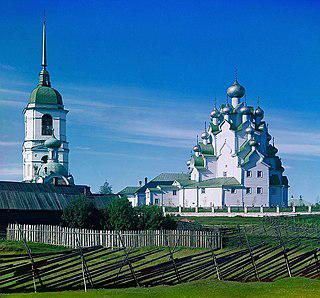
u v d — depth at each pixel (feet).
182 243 203.82
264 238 203.51
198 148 516.73
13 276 111.96
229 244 196.34
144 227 240.94
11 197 275.18
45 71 566.36
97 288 117.08
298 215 363.56
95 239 217.36
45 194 286.25
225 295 108.37
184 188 509.76
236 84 511.81
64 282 116.16
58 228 231.30
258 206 462.19
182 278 125.80
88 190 309.83
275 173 495.41
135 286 120.88
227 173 497.87
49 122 544.21
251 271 132.05
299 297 107.24
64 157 539.29
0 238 254.06
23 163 552.41
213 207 418.31
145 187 566.36
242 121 502.79
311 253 142.72
